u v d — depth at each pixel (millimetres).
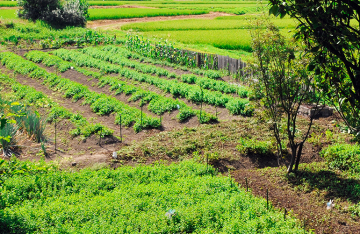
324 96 7457
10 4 74500
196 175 11164
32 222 7582
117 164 12250
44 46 35062
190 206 8695
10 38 35062
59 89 21500
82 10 49156
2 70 25859
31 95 19125
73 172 11266
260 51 10461
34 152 12922
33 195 9273
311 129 14609
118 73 25188
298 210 9078
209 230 7559
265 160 12758
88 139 14359
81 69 25766
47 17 44938
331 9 5582
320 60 6098
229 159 12562
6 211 7852
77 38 37094
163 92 20844
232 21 59844
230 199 8930
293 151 10930
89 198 9227
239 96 19609
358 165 11078
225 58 25141
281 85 10492
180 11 74312
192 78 22719
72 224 7789
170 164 12398
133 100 19516
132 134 15273
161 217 8016
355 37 5637
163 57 29281
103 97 18984
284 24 49844
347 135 13859
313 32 5883
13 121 7266
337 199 9375
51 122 16188
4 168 10414
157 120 15977
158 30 48719
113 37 38094
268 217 8039
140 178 10586
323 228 8219
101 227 7523
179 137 14414
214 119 16312
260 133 14523
